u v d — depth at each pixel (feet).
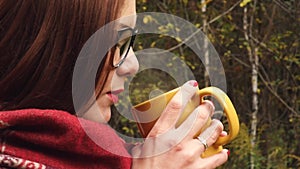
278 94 18.86
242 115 18.57
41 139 2.94
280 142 18.38
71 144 2.95
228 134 3.39
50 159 2.98
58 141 2.93
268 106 18.86
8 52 3.01
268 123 18.78
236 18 18.19
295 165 18.33
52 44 2.95
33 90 3.00
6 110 3.04
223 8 17.67
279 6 18.30
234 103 18.60
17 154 2.93
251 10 17.93
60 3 2.93
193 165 3.25
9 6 3.00
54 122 2.90
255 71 17.98
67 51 2.94
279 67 18.60
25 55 2.96
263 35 18.22
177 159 3.22
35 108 3.03
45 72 2.96
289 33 17.72
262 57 18.37
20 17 2.98
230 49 18.35
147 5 17.10
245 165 16.43
